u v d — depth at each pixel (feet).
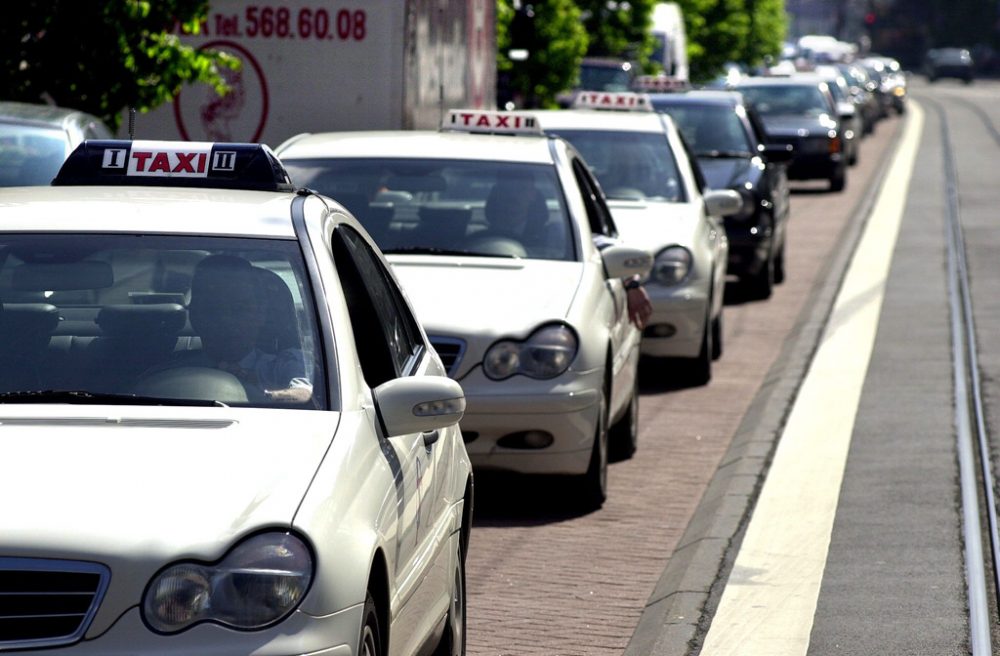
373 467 50.21
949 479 104.88
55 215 56.65
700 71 552.00
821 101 372.38
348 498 47.19
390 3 150.41
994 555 87.04
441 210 105.29
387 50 151.23
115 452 46.32
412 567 54.08
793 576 82.58
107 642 42.01
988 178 396.37
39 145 109.19
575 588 82.53
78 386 51.37
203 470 45.70
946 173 413.39
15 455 45.78
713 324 159.12
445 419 53.06
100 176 62.34
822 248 264.31
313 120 152.97
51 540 42.45
